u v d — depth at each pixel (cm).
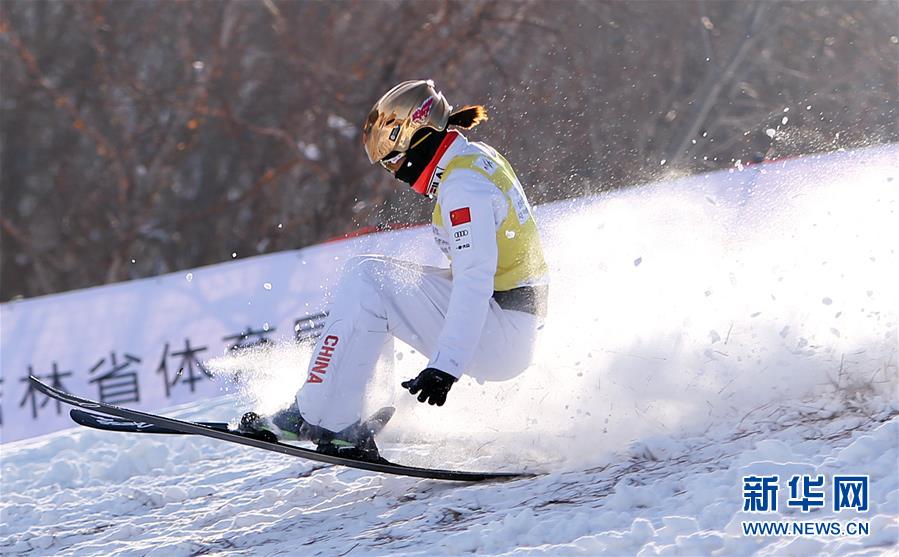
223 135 6219
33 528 1622
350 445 1400
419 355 1617
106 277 6250
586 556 1067
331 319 1391
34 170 6600
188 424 1360
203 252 6200
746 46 5416
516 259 1414
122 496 1719
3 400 3008
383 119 1405
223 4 6100
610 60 5691
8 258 6469
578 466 1406
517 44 5822
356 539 1272
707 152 5381
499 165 1422
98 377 3041
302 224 5962
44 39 6525
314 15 6038
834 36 5753
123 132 6344
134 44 6378
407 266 1438
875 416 1273
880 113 5303
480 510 1300
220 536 1411
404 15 5809
